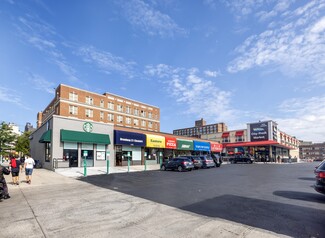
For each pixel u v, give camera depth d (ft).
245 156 138.92
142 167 91.97
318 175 27.81
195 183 44.80
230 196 31.32
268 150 168.35
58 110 163.53
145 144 106.11
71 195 33.01
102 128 91.30
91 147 86.17
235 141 194.39
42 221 20.47
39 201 29.04
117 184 44.16
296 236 16.33
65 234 17.21
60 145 77.10
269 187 38.96
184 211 23.63
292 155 251.60
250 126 183.52
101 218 21.27
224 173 66.54
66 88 165.37
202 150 150.00
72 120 81.56
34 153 113.19
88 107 178.19
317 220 20.02
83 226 19.04
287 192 33.88
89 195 32.89
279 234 16.72
